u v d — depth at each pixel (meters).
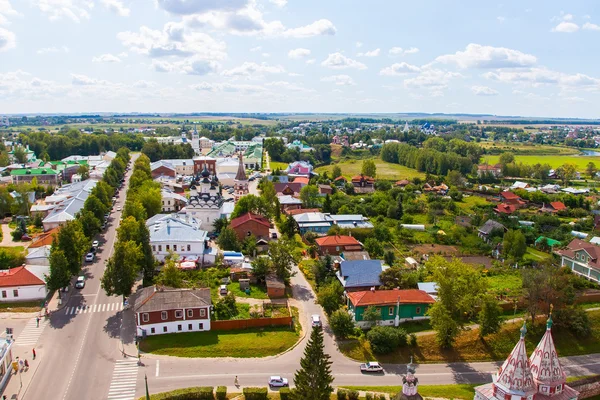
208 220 155.38
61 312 98.12
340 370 83.00
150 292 94.19
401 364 86.19
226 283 114.00
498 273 130.12
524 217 188.50
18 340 86.88
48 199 182.25
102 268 121.75
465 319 102.81
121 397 71.81
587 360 92.44
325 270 114.94
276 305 102.31
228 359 83.94
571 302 103.81
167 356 83.69
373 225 164.88
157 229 131.00
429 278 115.19
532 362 61.88
